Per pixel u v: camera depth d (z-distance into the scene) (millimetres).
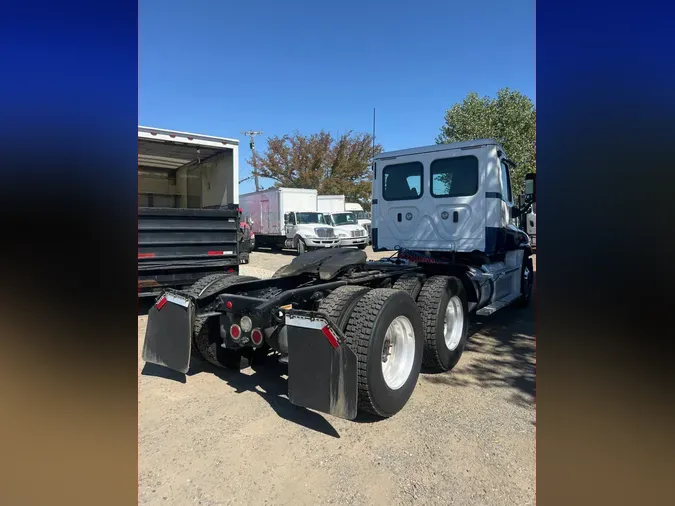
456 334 4789
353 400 2938
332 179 36656
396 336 3742
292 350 3168
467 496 2572
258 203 23188
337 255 4801
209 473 2791
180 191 10508
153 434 3244
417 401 3834
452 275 5223
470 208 5652
